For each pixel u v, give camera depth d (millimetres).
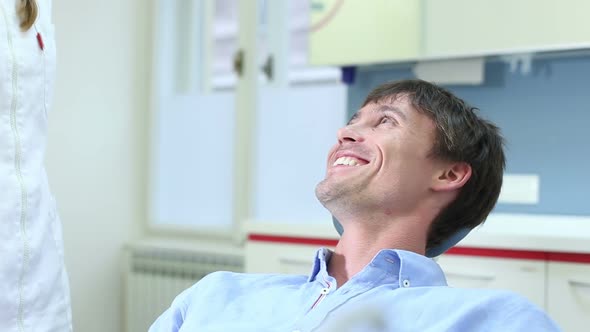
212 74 3102
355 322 1013
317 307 1064
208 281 1244
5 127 1513
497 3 2145
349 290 1073
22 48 1558
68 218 2844
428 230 1201
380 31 2342
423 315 1001
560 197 2270
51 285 1616
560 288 1640
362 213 1156
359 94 2604
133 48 3143
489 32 2154
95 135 2965
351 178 1147
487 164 1204
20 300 1524
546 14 2066
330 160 1238
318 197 1187
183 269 2916
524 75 2326
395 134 1163
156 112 3195
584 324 1614
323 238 1926
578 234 1653
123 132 3109
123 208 3123
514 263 1691
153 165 3199
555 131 2281
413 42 2281
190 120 3172
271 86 2918
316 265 1184
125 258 3094
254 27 2949
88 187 2938
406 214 1160
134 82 3156
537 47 2080
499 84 2367
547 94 2293
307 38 2822
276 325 1084
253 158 2951
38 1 1640
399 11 2307
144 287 2998
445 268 1771
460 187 1173
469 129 1187
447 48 2225
